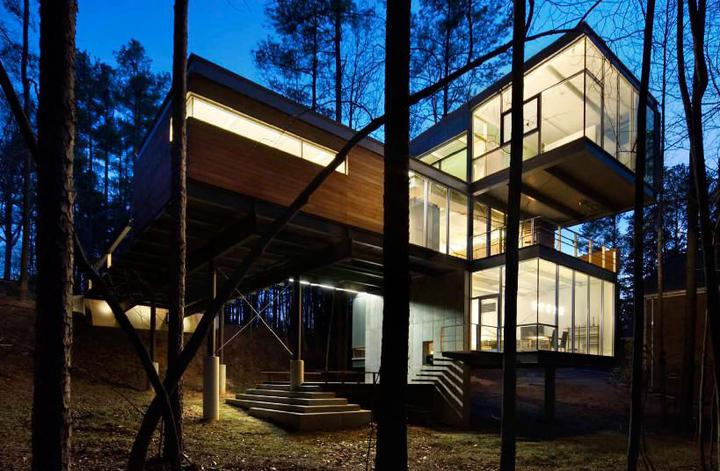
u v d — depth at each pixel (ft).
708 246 15.03
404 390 12.70
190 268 46.62
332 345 86.79
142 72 100.73
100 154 99.45
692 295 47.83
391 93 13.84
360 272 54.39
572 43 51.31
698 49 15.12
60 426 9.57
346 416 41.57
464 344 54.60
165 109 38.83
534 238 57.93
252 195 38.65
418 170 55.42
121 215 95.81
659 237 51.26
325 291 89.04
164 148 37.78
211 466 24.73
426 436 40.88
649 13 16.25
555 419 53.62
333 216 43.57
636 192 16.52
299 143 43.60
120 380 53.88
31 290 77.25
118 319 12.94
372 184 47.57
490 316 57.82
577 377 82.84
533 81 56.44
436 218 57.21
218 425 38.01
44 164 9.93
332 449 32.73
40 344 9.61
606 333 62.64
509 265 15.28
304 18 68.44
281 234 42.98
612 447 37.58
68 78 10.23
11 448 23.82
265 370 74.64
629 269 96.07
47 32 10.13
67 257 9.97
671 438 42.14
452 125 65.21
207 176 36.52
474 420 54.34
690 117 15.57
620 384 63.67
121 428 31.04
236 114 40.27
